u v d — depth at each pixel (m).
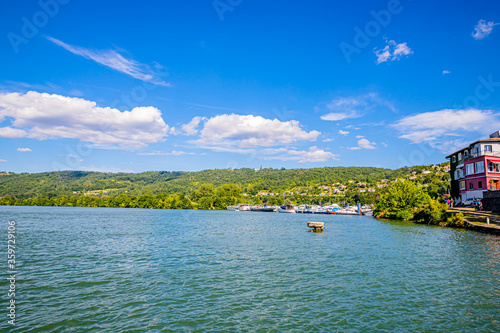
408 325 14.14
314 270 23.72
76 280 20.62
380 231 50.97
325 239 41.44
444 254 29.78
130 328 13.57
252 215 120.19
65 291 18.34
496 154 65.12
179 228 56.97
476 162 67.19
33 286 19.17
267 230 55.06
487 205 58.06
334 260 27.30
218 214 123.00
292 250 32.47
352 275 22.28
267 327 13.85
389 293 18.39
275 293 18.34
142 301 16.86
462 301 17.11
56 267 24.08
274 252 31.28
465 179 71.75
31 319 14.26
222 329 13.60
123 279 21.00
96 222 69.00
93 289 18.81
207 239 41.34
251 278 21.45
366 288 19.31
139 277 21.53
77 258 27.59
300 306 16.34
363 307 16.23
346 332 13.42
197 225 64.62
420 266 24.91
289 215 124.69
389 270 23.70
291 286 19.69
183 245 35.78
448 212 62.91
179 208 173.75
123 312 15.34
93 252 30.62
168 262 26.39
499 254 29.66
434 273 22.75
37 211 124.56
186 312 15.45
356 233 48.41
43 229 52.28
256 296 17.83
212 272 23.08
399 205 83.38
